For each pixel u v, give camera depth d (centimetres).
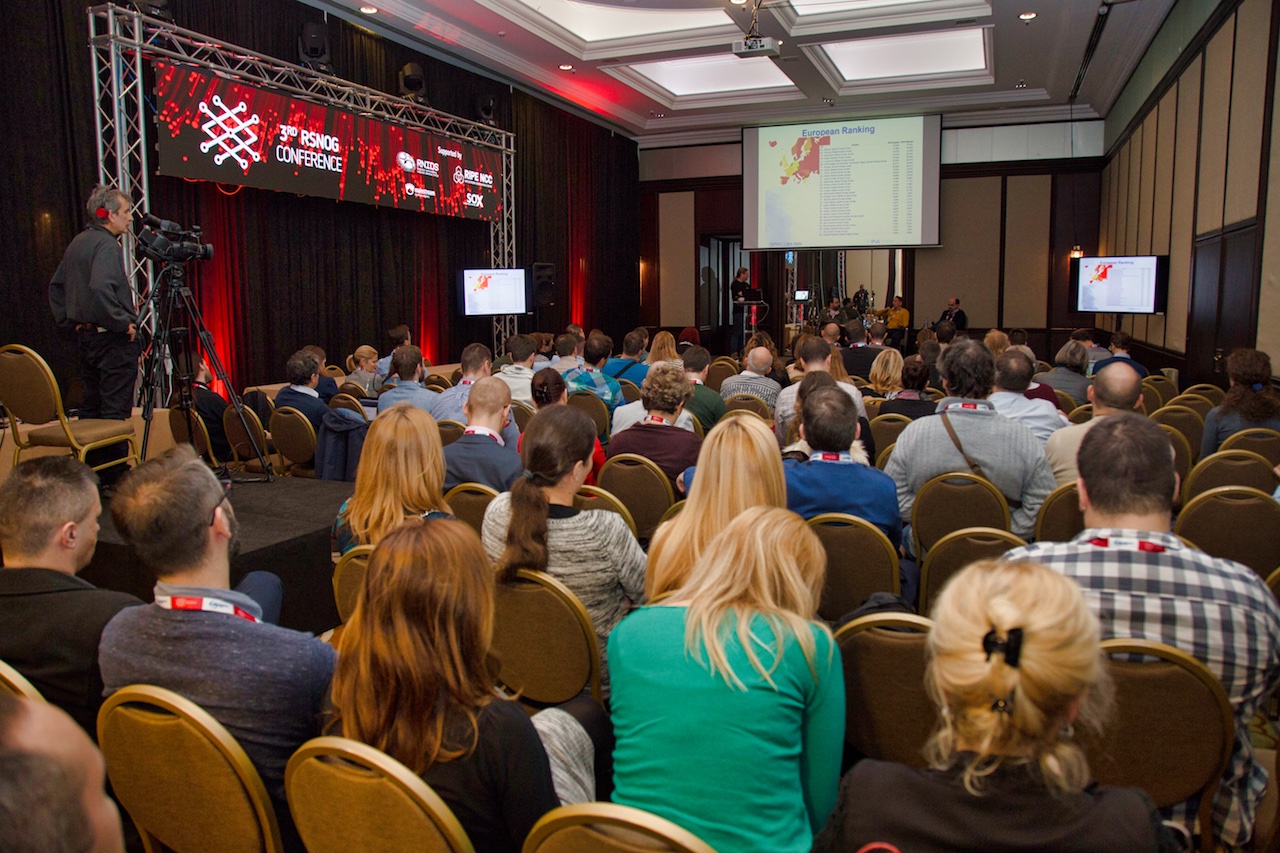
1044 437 381
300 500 384
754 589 138
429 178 933
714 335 1585
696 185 1477
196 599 157
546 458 214
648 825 100
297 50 799
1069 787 93
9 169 573
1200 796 158
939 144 1314
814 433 270
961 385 312
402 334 754
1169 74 872
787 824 128
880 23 934
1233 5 670
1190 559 154
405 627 127
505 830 131
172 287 418
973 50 1145
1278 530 265
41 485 181
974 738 96
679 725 128
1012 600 95
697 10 982
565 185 1262
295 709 154
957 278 1373
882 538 247
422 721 127
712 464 183
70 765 57
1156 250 948
